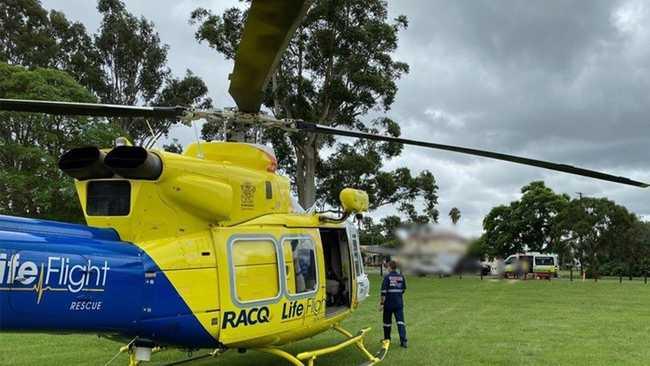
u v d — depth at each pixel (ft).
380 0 76.54
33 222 12.48
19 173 62.28
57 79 65.26
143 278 13.60
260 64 11.88
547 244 170.71
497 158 15.98
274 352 17.71
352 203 21.50
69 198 62.03
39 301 11.50
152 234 14.52
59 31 90.84
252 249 16.61
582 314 44.65
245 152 17.71
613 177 15.52
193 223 15.24
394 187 91.97
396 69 82.12
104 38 93.09
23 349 27.66
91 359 25.21
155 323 13.80
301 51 78.43
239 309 15.67
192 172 15.20
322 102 78.74
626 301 57.31
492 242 175.22
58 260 11.95
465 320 40.65
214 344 15.37
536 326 37.32
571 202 160.15
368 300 58.18
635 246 155.74
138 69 96.53
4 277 11.04
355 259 24.56
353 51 77.10
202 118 16.40
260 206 17.78
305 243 19.25
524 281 106.22
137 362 18.26
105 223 14.32
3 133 65.98
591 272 135.23
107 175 14.53
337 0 72.18
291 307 17.74
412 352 27.43
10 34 83.61
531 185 176.24
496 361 25.41
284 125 17.16
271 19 9.70
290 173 87.66
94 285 12.54
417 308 49.62
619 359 26.04
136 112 15.39
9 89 61.98
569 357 26.43
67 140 65.62
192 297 14.56
